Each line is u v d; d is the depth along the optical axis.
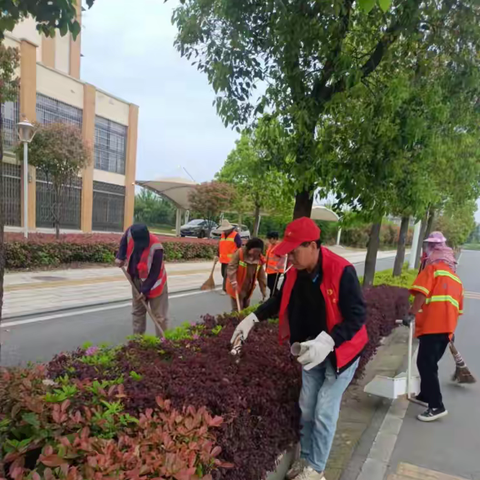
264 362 2.80
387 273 12.35
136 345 3.14
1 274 1.77
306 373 2.60
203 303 8.12
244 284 5.50
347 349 2.42
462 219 23.59
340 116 3.88
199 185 21.22
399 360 5.55
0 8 2.10
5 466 1.66
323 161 3.89
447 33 4.20
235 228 8.43
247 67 4.20
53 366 2.68
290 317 2.65
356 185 3.95
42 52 19.55
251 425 2.16
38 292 7.68
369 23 4.22
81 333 5.48
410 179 4.69
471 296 11.77
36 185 18.61
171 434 1.69
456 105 4.78
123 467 1.46
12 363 4.26
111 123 23.50
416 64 4.46
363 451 3.21
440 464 3.07
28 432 1.85
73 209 20.95
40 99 18.58
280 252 2.33
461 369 4.70
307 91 4.20
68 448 1.56
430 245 4.02
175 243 15.43
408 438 3.44
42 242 10.39
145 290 4.29
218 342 3.23
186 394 2.12
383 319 5.26
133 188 25.38
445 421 3.77
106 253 12.09
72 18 2.19
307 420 2.62
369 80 4.55
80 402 2.04
